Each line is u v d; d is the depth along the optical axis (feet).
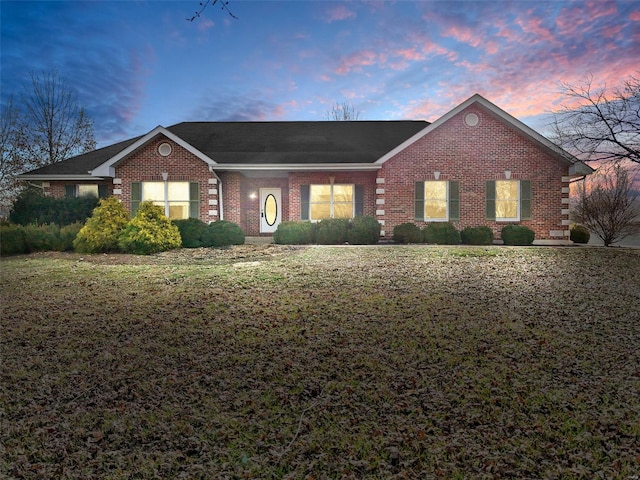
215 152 64.75
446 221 59.72
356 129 74.69
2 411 13.15
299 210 62.95
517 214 60.03
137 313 23.02
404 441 11.37
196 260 39.40
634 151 43.19
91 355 17.40
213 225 50.34
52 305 24.71
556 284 29.60
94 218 45.27
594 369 15.92
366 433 11.82
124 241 43.57
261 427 12.18
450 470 10.23
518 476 9.98
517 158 59.77
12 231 45.37
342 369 15.98
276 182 67.36
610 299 25.80
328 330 20.22
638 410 12.88
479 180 59.82
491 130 59.77
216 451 11.09
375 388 14.46
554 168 59.77
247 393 14.19
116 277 32.09
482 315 22.54
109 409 13.23
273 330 20.27
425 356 17.15
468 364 16.38
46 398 13.96
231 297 26.09
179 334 19.76
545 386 14.55
